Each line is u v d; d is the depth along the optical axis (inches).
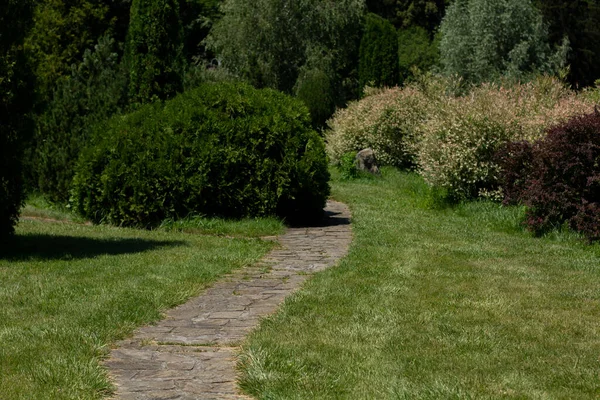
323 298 282.2
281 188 526.9
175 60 649.6
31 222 536.1
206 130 527.5
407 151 962.1
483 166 595.8
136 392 183.6
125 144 525.7
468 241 442.3
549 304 277.6
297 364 198.4
